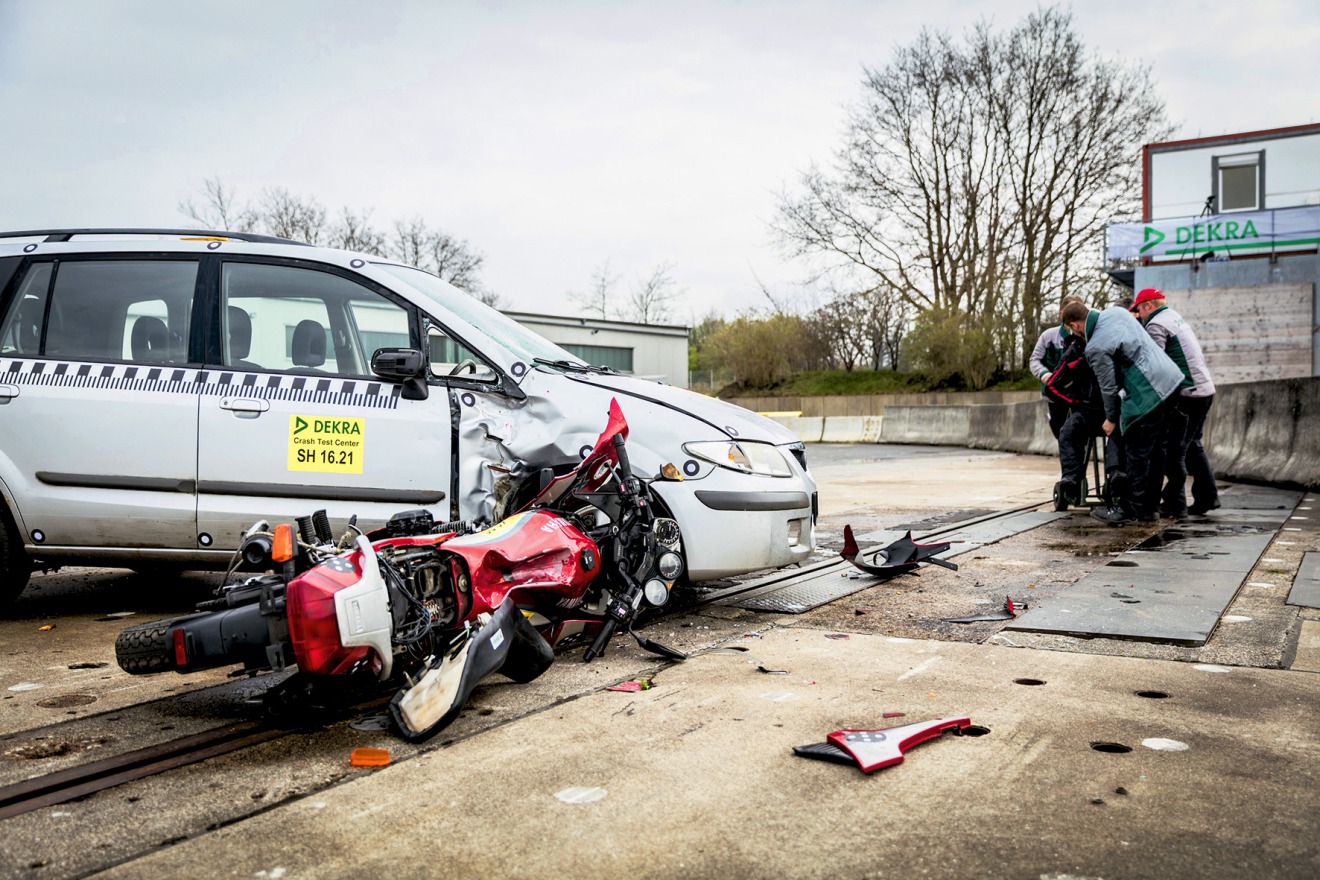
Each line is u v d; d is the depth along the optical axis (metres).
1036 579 5.71
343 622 3.06
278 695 3.30
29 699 3.70
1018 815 2.48
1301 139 25.77
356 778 2.83
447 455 4.82
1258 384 12.05
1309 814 2.46
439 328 4.97
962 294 38.41
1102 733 3.07
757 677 3.81
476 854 2.33
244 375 4.99
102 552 5.04
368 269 5.10
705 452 4.76
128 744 3.18
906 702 3.44
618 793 2.67
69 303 5.19
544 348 5.31
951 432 25.55
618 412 4.35
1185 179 26.80
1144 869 2.19
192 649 3.19
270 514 4.89
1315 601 4.87
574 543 4.06
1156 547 6.73
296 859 2.32
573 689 3.70
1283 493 10.28
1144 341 7.87
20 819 2.58
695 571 4.75
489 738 3.16
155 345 5.10
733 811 2.54
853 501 10.40
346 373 4.98
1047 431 19.14
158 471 4.94
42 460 4.99
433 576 3.61
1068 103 35.59
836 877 2.18
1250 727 3.10
